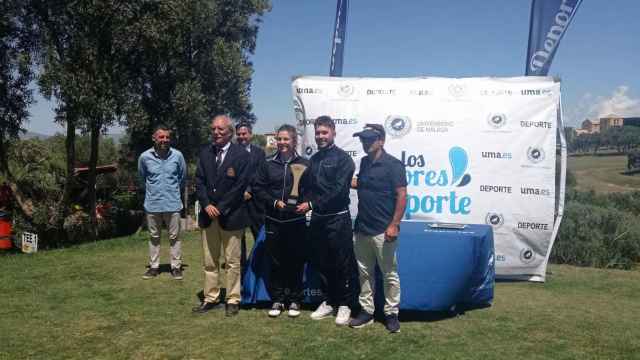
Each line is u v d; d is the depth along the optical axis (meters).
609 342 4.46
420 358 4.09
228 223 5.04
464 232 5.10
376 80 6.79
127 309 5.30
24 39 11.02
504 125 6.54
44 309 5.29
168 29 10.98
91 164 12.41
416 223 5.50
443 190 6.59
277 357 4.11
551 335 4.62
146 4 10.60
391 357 4.11
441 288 4.93
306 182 4.84
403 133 6.64
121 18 10.23
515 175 6.52
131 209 15.93
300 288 5.20
